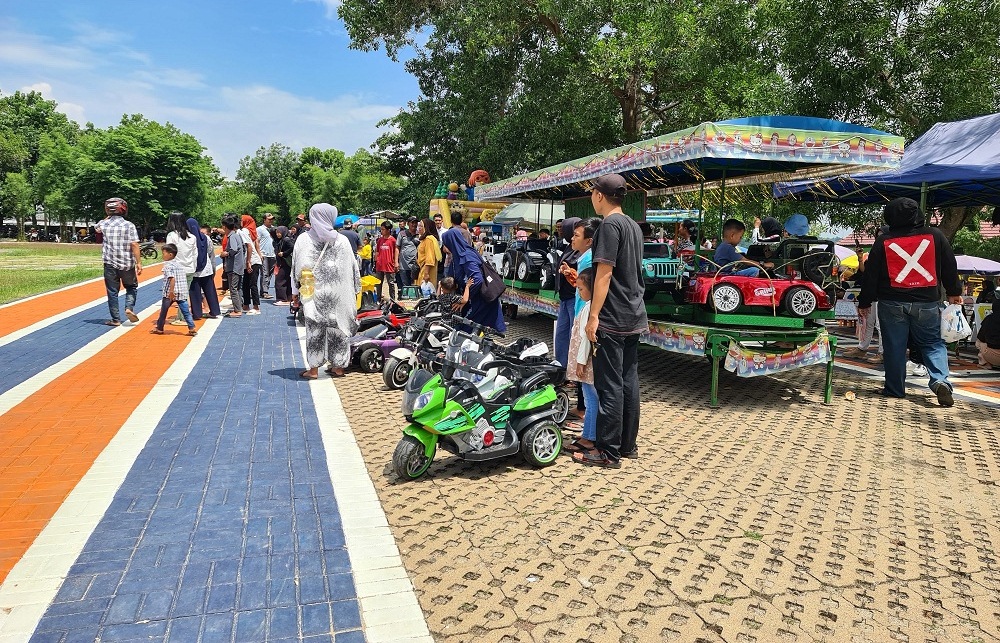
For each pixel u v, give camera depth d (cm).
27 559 332
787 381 801
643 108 2064
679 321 752
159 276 2178
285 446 516
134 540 355
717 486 456
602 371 482
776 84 1349
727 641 279
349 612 294
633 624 290
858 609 305
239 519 384
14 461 470
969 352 1014
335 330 750
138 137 5809
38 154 7306
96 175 5484
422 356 673
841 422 617
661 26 1627
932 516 410
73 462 469
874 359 951
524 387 496
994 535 384
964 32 1190
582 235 510
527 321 1301
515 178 1190
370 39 2258
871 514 411
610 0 1759
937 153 957
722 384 785
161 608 293
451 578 328
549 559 349
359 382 746
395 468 460
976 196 1088
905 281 677
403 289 1586
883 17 1203
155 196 5788
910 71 1233
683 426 604
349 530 376
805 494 443
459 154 2509
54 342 927
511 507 418
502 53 2034
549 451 499
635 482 463
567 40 1845
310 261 740
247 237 1284
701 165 803
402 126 2728
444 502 424
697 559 351
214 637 273
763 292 678
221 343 955
